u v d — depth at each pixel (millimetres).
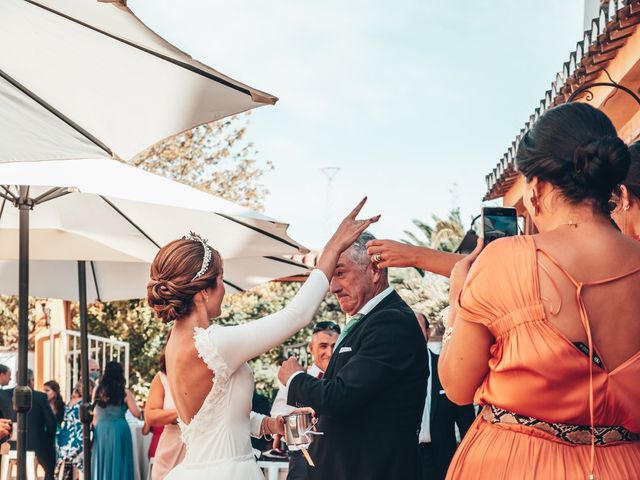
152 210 5461
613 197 2828
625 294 2152
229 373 3283
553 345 2115
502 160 9977
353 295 3936
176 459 7309
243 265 6184
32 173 4266
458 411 5539
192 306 3375
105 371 10016
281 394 6332
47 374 15703
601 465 2131
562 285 2150
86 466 6375
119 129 3863
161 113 3807
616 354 2139
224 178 23250
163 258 3363
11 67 3627
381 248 3119
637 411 2129
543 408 2145
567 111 2250
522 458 2168
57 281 6953
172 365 3350
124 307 19141
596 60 6715
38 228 5609
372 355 3672
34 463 10977
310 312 3352
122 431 9883
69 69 3611
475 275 2236
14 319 22859
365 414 3684
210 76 3535
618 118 7738
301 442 3559
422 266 3086
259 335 3289
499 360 2203
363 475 3646
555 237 2203
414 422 3756
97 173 4574
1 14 3365
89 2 3121
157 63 3512
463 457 2301
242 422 3361
